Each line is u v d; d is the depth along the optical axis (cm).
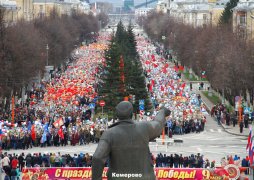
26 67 15850
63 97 15125
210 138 12200
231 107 16238
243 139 12112
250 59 15362
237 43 17075
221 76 15638
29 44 17138
